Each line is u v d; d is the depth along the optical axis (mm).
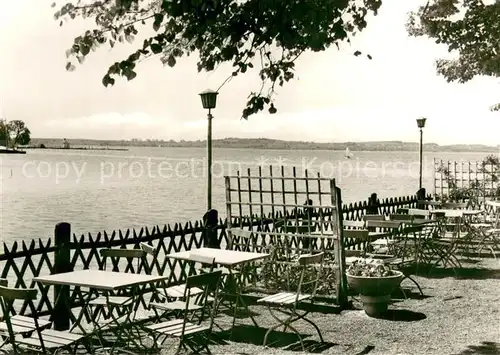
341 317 9281
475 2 15008
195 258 8297
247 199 36406
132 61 6402
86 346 7707
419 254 13609
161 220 25172
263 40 6613
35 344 6504
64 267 8359
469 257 14570
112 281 7230
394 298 10453
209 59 7195
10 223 23516
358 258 10688
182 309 7594
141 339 8250
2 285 6766
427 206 18781
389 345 7699
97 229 21812
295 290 10477
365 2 7246
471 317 9039
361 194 41000
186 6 5801
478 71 20094
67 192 42469
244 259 8727
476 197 22078
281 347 7750
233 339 8164
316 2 6059
